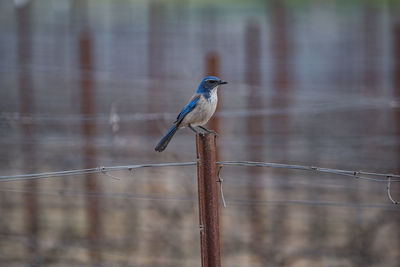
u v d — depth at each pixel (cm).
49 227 1839
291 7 2430
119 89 2123
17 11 2297
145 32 2306
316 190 1820
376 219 1747
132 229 1802
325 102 2092
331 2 2422
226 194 1852
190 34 2309
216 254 880
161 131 2012
